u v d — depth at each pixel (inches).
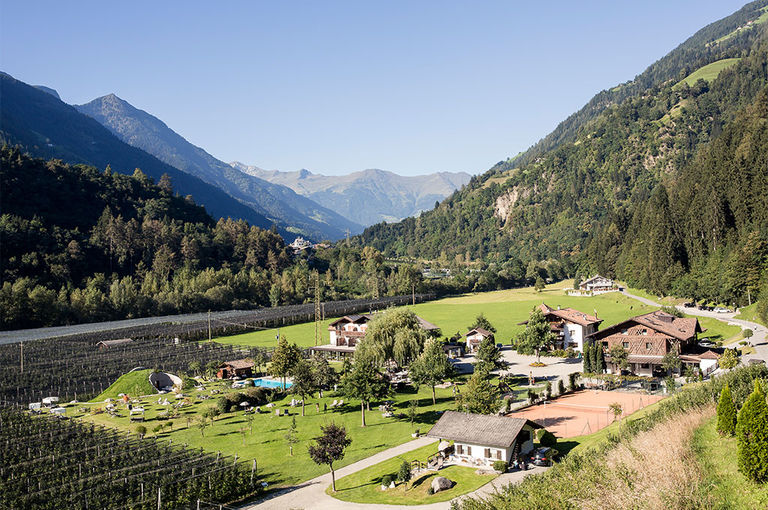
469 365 4621.1
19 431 2851.9
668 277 7342.5
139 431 3021.7
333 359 5315.0
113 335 6151.6
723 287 6028.5
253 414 3486.7
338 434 2332.7
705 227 7509.8
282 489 2284.7
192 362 4726.9
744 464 1360.7
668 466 1456.7
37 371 4429.1
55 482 2138.3
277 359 4018.2
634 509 1290.6
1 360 4805.6
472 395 2881.4
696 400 2001.7
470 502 1583.4
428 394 3779.5
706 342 4434.1
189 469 2293.3
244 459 2642.7
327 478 2374.5
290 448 2760.8
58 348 5418.3
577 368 4244.6
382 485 2193.7
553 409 3065.9
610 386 3523.6
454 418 2490.2
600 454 1720.0
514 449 2337.6
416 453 2559.1
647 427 1932.8
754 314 5113.2
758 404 1363.2
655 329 3880.4
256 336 6732.3
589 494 1376.7
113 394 4069.9
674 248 7711.6
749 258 5812.0
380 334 4284.0
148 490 2084.2
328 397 3841.0
